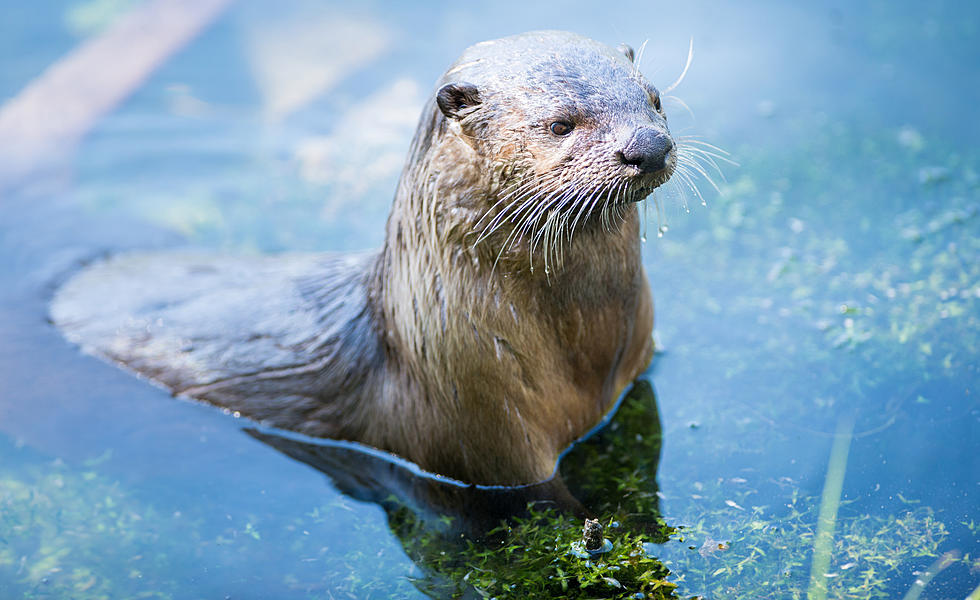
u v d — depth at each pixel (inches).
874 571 186.5
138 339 262.4
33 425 248.7
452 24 419.8
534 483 216.2
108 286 281.9
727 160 311.3
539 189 182.9
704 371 252.1
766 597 183.5
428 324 203.9
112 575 208.7
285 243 323.3
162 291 272.2
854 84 365.4
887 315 262.4
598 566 193.9
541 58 186.7
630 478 219.9
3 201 344.2
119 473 237.1
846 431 227.0
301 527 219.6
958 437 219.9
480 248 193.2
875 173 322.0
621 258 201.5
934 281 271.0
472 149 187.8
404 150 368.8
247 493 230.5
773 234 303.0
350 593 198.5
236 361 249.0
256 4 444.1
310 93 398.9
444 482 222.7
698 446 227.9
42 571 210.5
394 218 212.2
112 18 438.3
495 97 185.3
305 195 350.0
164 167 368.5
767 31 397.1
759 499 209.5
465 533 211.2
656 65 375.9
